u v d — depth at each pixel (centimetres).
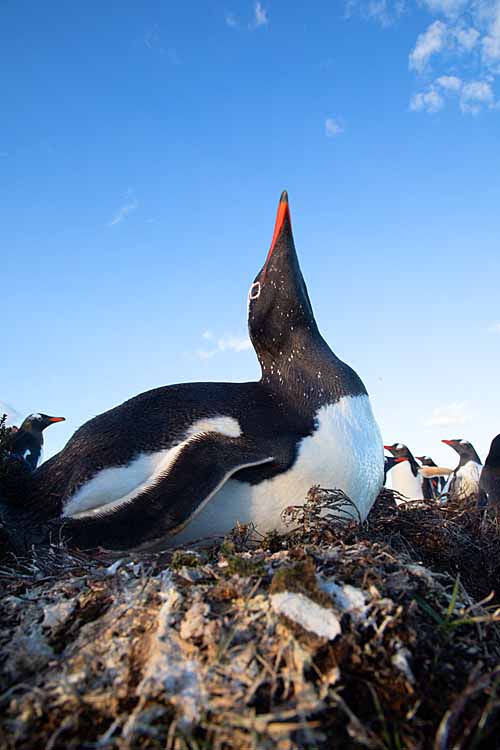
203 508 50
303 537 46
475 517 65
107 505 50
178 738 26
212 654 30
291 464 52
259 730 26
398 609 32
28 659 33
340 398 56
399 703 29
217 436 52
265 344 61
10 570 48
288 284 61
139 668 30
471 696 29
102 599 37
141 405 57
